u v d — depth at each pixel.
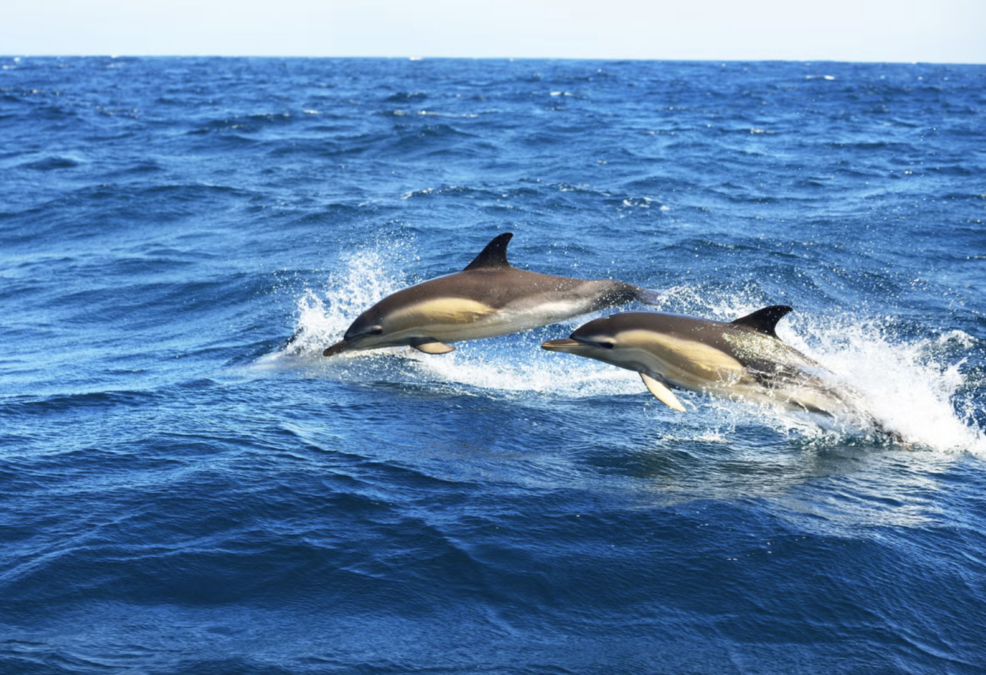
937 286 12.73
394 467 6.18
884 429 7.11
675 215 18.03
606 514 5.55
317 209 18.44
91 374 8.81
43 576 4.59
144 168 24.91
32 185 21.95
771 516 5.58
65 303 12.33
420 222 17.06
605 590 4.68
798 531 5.36
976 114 45.91
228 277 13.25
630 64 183.25
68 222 18.11
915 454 6.82
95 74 94.94
